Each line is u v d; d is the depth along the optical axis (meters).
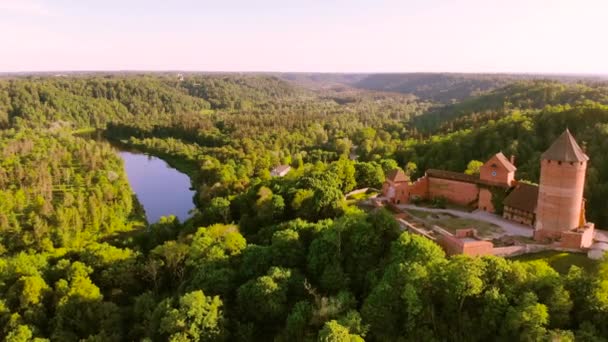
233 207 106.62
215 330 54.88
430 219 79.25
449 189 89.88
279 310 57.03
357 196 103.56
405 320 50.69
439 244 65.81
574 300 47.84
